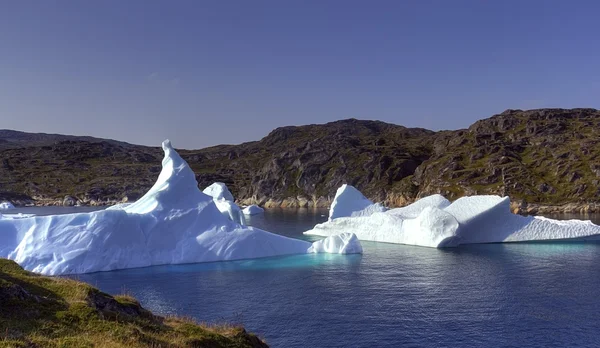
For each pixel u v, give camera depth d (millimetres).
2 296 19156
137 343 18500
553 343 30141
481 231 74438
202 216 61594
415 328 32812
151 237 57062
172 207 60844
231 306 38375
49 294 21578
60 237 52750
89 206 196875
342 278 48562
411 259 59875
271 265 55906
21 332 17453
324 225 89375
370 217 83000
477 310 37000
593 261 57469
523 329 32625
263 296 41406
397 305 38406
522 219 75812
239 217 76312
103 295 22547
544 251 65562
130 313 22719
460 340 30594
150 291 43500
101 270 52344
